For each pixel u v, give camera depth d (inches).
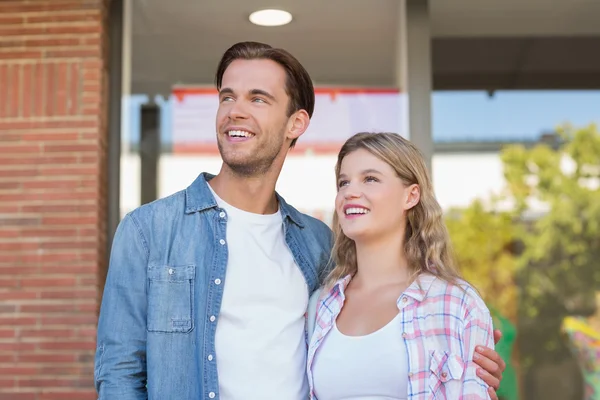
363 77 208.7
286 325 119.1
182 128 206.4
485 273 226.8
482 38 218.8
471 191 228.5
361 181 121.6
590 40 220.2
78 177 191.6
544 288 226.5
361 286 122.8
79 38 196.1
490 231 227.8
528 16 213.0
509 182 227.6
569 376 224.2
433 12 210.5
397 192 121.4
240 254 120.6
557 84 224.5
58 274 189.2
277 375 116.1
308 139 207.2
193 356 114.8
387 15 207.3
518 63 221.8
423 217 122.5
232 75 122.3
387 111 207.2
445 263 121.7
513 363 225.3
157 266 116.6
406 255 122.3
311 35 209.0
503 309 226.8
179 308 115.6
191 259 118.0
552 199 229.5
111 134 199.9
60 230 190.2
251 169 120.2
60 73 195.0
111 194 197.9
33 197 191.6
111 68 202.2
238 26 207.5
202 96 207.2
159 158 205.2
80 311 187.8
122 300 115.9
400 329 114.0
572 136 233.0
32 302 188.4
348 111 207.8
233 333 116.2
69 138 192.9
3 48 196.2
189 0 203.8
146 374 117.3
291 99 124.3
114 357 114.3
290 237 126.3
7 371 186.5
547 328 225.5
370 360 113.3
